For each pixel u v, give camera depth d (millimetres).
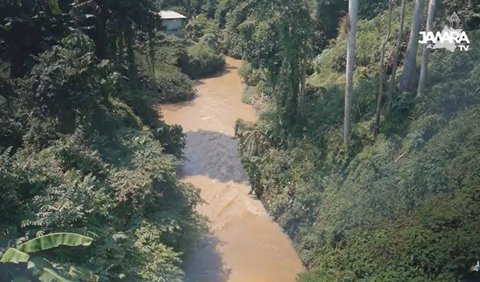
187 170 23109
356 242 14320
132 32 26781
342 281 13414
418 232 12906
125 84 26031
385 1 27078
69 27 21359
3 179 11789
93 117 18094
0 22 20125
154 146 18141
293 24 20453
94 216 12734
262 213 19672
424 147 15383
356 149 17656
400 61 20625
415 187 14320
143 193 14594
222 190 21438
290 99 21391
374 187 15367
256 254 17219
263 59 22906
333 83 22906
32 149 14766
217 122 28641
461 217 12555
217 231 18547
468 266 11656
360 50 23328
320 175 18203
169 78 32969
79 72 17141
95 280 10836
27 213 11609
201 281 15688
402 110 17547
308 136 20031
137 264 12664
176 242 15156
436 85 17594
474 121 15000
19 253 9570
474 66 17672
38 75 17203
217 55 39750
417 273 12273
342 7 29609
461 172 13781
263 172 20562
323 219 16625
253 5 21734
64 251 11375
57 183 13078
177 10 50469
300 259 16797
